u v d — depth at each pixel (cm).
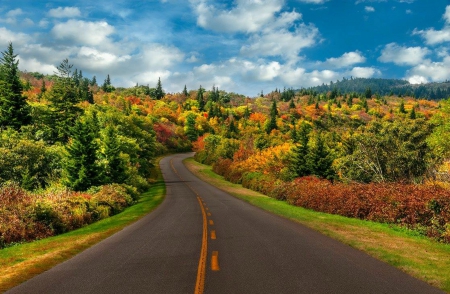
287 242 1010
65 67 6250
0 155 3070
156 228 1374
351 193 1872
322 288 578
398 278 640
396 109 18325
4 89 5197
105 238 1199
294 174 3903
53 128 5697
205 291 567
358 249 920
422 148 2323
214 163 7306
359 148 2578
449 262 770
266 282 612
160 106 16150
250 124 12975
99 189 2892
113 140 3772
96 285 619
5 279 682
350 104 19925
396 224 1420
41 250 1017
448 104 2939
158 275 670
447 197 1308
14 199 1625
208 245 977
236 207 2216
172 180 5534
